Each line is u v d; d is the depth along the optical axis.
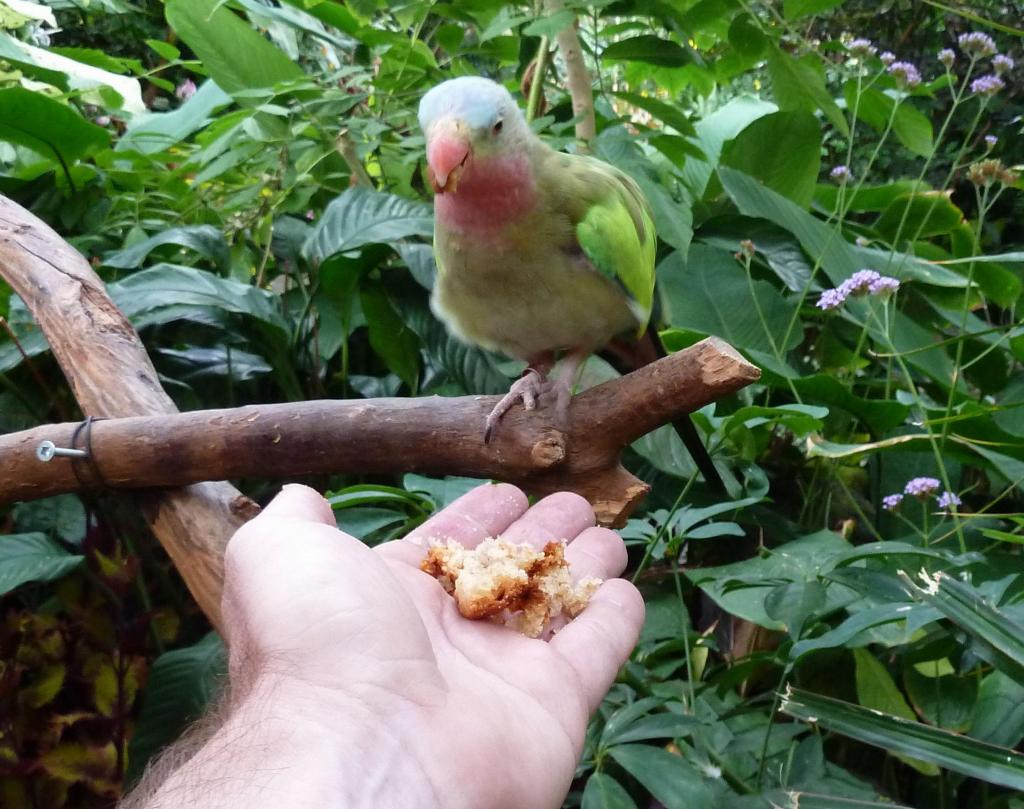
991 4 3.52
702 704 1.56
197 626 1.97
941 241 3.57
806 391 2.01
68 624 1.85
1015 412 2.34
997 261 2.36
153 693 1.53
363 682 0.90
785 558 1.58
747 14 2.50
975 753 1.12
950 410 1.91
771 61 2.65
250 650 0.96
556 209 1.46
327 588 0.94
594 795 1.23
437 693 0.94
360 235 2.01
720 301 2.36
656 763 1.24
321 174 2.53
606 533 1.38
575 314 1.53
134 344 1.62
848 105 2.90
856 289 1.73
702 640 1.71
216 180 2.66
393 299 2.15
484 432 1.37
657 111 2.45
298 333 2.23
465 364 2.11
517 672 1.07
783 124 2.79
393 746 0.86
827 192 3.10
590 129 2.44
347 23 2.60
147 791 0.89
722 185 2.53
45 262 1.69
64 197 2.44
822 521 2.29
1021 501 2.29
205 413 1.40
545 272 1.48
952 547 1.95
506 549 1.24
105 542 1.77
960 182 3.70
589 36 3.12
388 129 2.34
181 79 4.20
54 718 1.73
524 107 2.54
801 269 2.49
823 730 1.78
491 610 1.15
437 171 1.38
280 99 2.52
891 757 1.78
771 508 2.30
